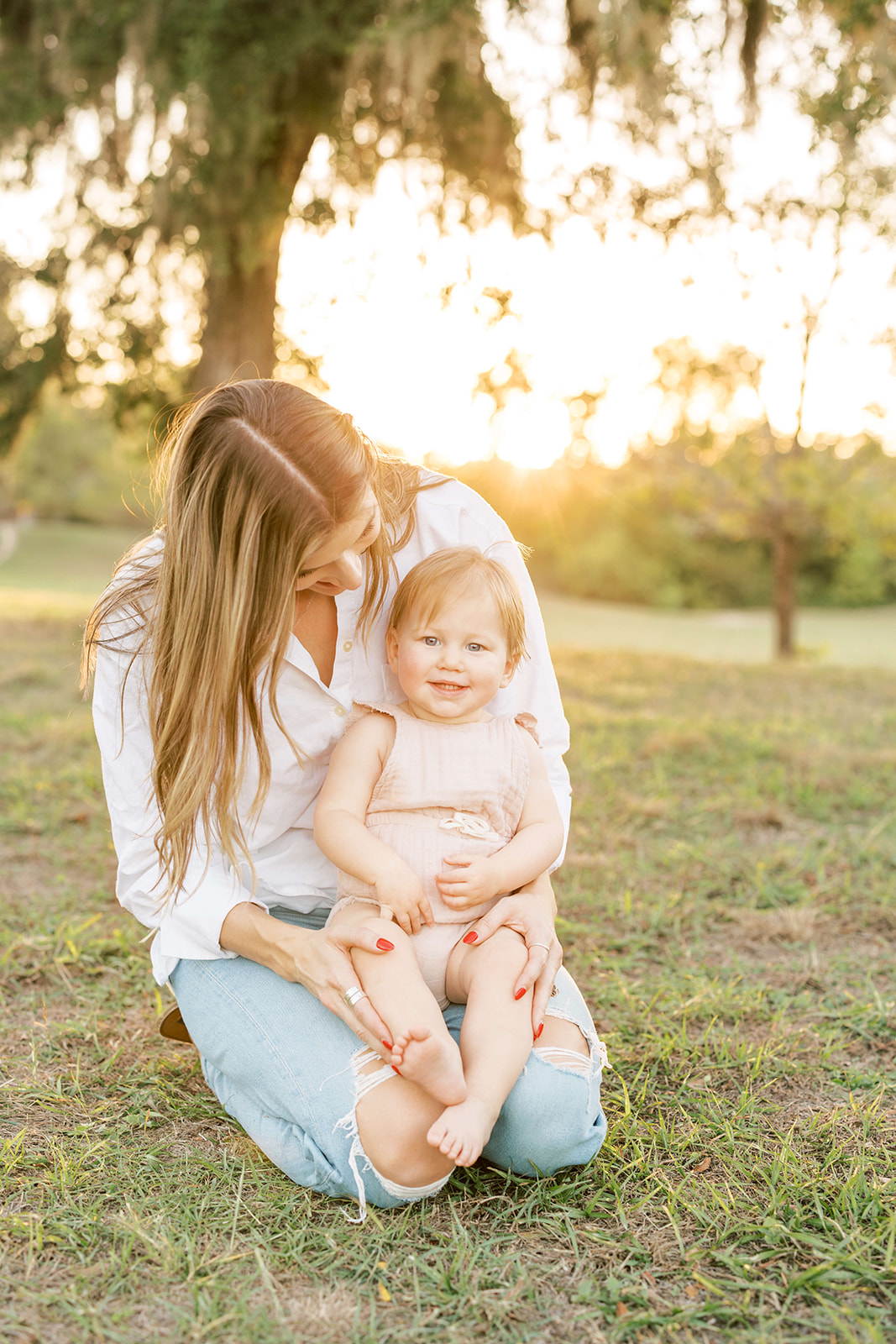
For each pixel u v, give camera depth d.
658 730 5.69
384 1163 1.53
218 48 7.10
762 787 4.48
